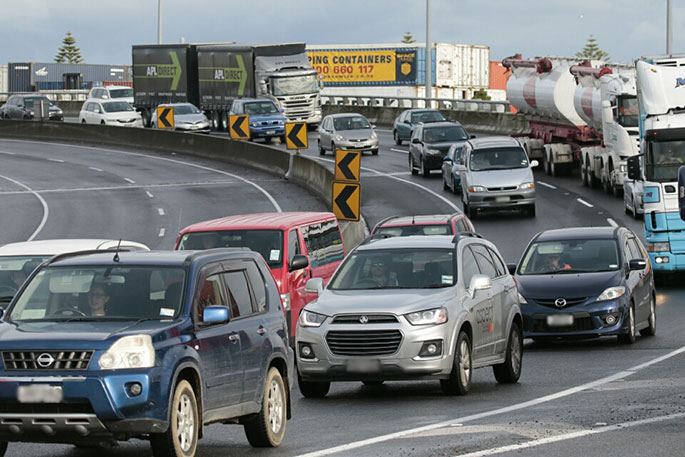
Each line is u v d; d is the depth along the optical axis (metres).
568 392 34.06
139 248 39.75
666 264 67.19
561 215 93.88
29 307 25.09
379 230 53.34
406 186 116.31
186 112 173.12
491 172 94.25
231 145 147.12
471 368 34.72
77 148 172.50
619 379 36.53
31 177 135.88
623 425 27.25
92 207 109.44
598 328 46.19
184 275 25.23
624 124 99.56
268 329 27.72
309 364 34.00
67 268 25.73
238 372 25.81
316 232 48.75
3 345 22.88
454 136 124.00
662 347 45.53
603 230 51.41
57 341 22.78
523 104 126.75
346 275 36.50
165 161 151.12
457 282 35.25
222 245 45.41
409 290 35.00
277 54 173.62
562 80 115.06
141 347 22.78
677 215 66.81
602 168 106.38
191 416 23.73
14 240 90.50
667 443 24.75
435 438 26.38
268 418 26.97
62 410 22.52
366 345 33.41
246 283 27.64
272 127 156.88
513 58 131.75
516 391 35.19
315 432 28.77
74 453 26.33
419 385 38.53
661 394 32.50
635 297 47.91
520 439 25.80
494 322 36.50
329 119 146.50
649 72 66.94
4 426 22.53
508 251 77.31
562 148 120.94
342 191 66.25
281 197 112.00
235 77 175.38
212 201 111.19
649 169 67.25
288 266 44.97
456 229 53.00
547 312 46.56
